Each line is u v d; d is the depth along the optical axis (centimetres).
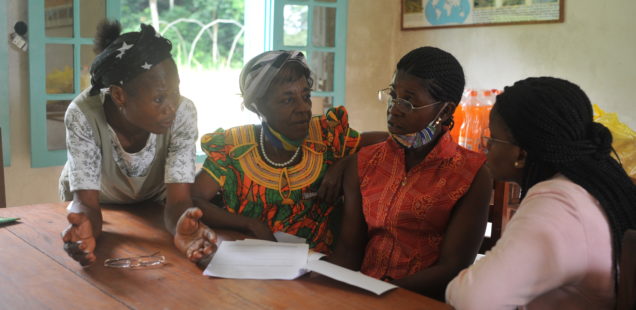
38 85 337
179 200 171
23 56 339
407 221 167
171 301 121
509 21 423
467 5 445
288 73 175
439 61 159
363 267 176
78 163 166
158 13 992
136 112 153
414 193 166
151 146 176
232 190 188
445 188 164
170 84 152
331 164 190
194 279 133
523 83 121
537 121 114
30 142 344
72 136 167
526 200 113
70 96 351
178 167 172
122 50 148
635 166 289
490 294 107
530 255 105
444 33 464
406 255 169
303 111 178
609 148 114
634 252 102
